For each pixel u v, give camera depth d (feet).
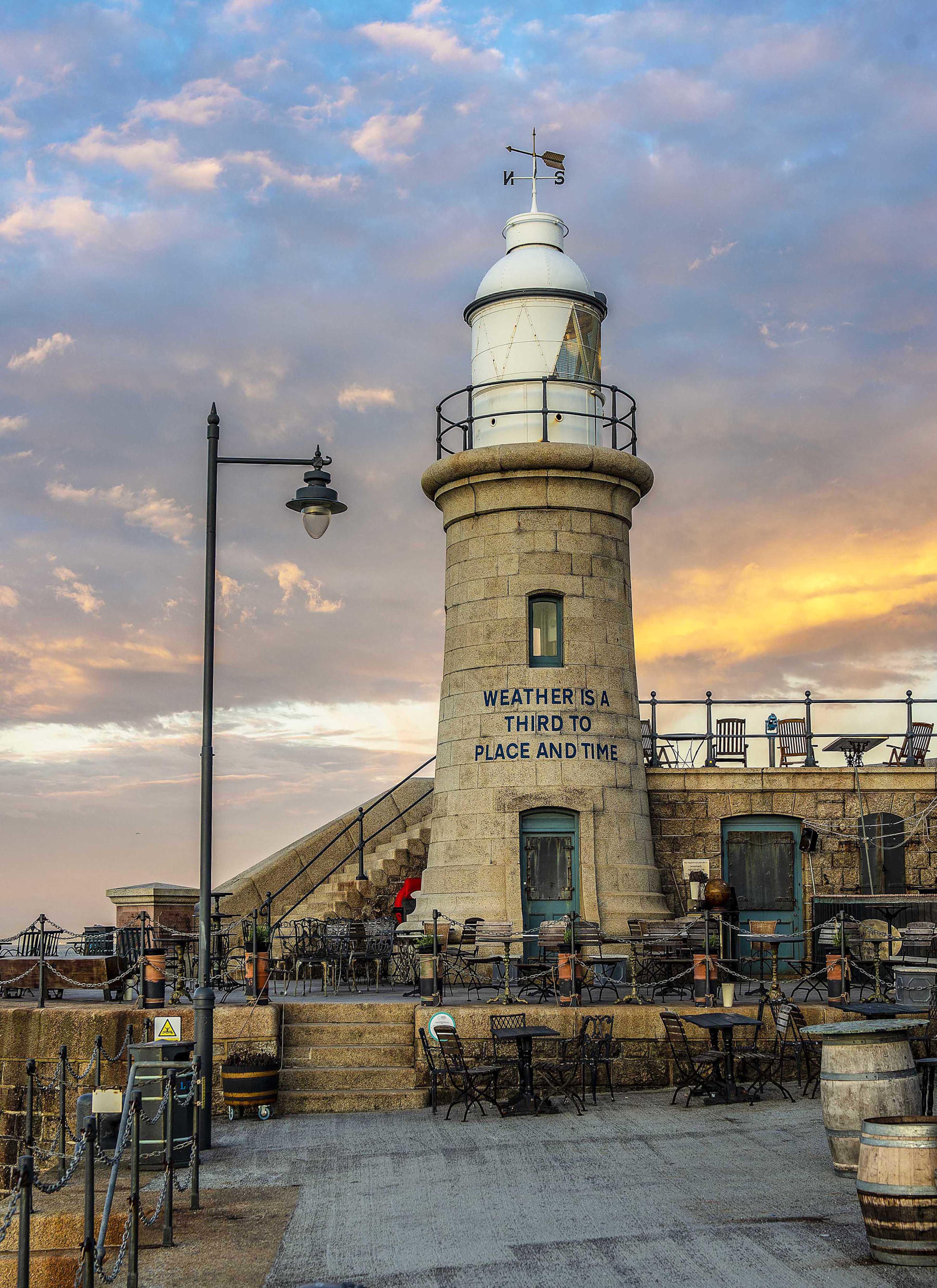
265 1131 50.67
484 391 81.51
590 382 81.10
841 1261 31.99
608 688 78.28
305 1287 26.03
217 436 53.21
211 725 51.37
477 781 76.69
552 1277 32.07
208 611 51.98
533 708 76.95
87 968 67.05
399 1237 35.86
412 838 91.50
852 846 81.30
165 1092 42.86
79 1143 36.19
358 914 86.63
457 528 81.25
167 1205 36.42
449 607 81.15
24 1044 58.65
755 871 81.56
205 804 50.80
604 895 74.90
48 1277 35.22
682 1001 63.52
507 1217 37.27
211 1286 32.50
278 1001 63.62
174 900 82.17
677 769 81.66
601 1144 46.16
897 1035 40.65
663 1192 39.06
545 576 78.23
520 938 63.00
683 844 81.15
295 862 92.63
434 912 61.26
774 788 81.56
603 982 67.00
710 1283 30.99
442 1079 55.83
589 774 76.33
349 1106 54.70
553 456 77.51
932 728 86.53
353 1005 60.29
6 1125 58.29
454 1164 44.01
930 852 80.94
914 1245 31.40
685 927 66.90
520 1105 52.65
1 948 71.10
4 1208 52.08
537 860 76.07
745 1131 47.32
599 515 79.87
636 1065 57.57
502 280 81.10
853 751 86.38
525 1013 57.57
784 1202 37.40
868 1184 32.07
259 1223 37.63
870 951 76.38
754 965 79.25
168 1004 61.82
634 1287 31.01
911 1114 40.06
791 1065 57.98
